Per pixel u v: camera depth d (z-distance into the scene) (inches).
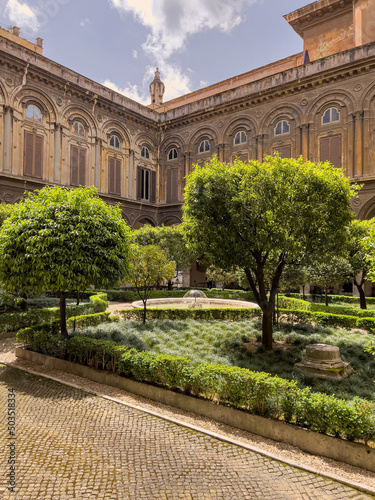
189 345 384.8
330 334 450.6
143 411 228.5
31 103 1025.5
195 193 352.5
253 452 183.0
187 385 238.7
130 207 1332.4
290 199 344.8
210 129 1332.4
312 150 1096.8
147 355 272.1
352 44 1180.5
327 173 355.3
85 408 233.3
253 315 570.9
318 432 186.9
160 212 1441.9
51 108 1075.3
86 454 175.5
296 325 491.2
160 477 158.2
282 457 178.1
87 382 285.4
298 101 1130.0
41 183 1019.9
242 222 327.6
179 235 999.0
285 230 346.0
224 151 1285.7
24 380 289.3
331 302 906.7
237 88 1272.1
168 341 400.8
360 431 174.2
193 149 1378.0
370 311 558.3
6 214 602.5
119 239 367.2
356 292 1034.1
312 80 1088.2
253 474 163.6
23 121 1000.2
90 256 333.1
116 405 239.1
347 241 359.9
